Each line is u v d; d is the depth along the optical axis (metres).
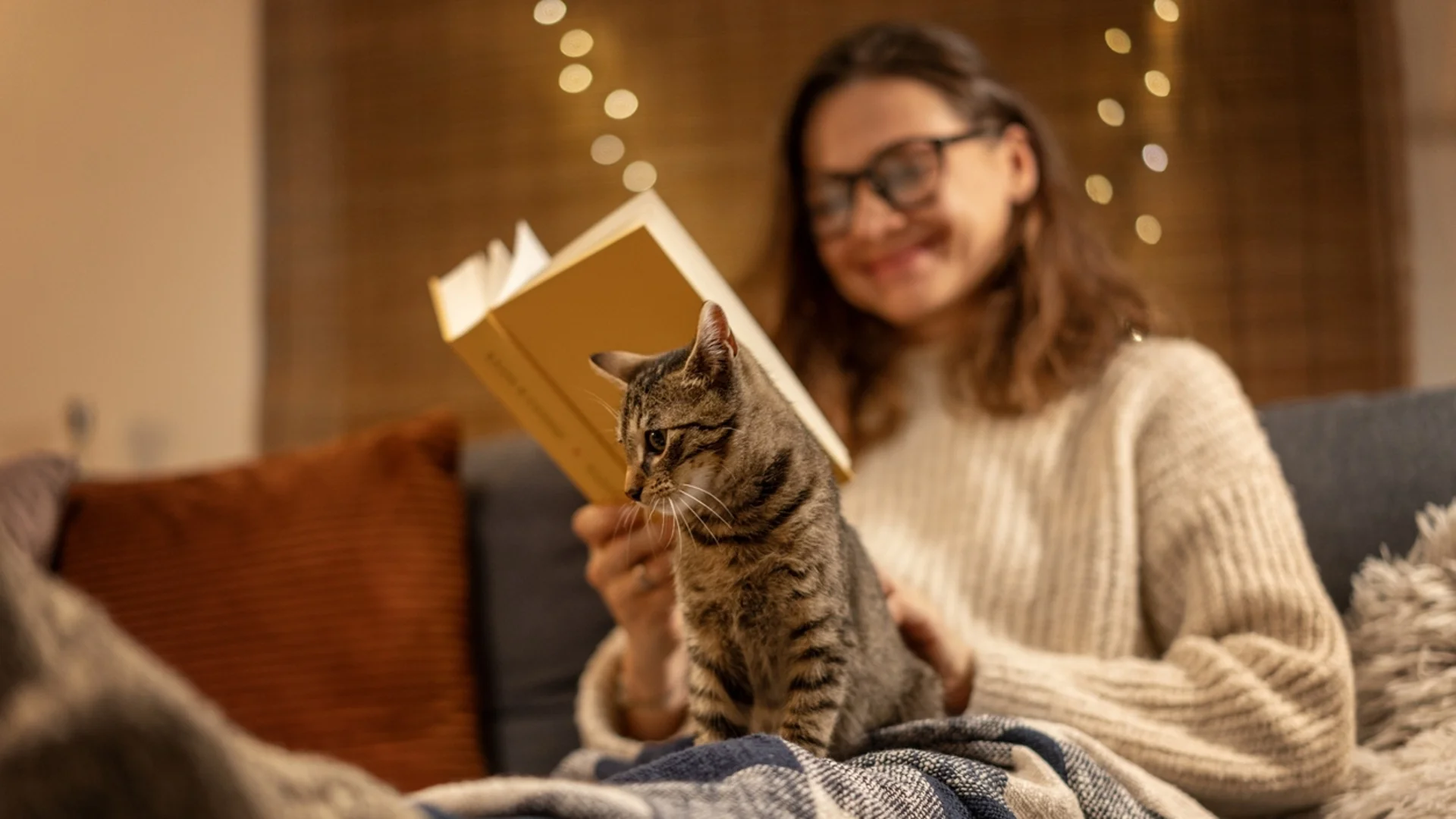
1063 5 2.51
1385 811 1.05
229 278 2.82
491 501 1.99
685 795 0.71
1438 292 2.35
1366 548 1.48
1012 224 1.75
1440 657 1.27
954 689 1.29
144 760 0.42
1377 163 2.38
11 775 0.41
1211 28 2.45
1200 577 1.31
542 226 2.70
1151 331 1.73
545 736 1.82
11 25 2.90
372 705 1.77
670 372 1.05
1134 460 1.49
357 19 2.84
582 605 1.89
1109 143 2.46
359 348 2.75
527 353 1.12
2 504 1.88
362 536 1.86
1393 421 1.57
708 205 2.62
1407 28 2.40
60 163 2.90
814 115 1.72
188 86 2.88
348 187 2.80
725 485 1.01
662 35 2.69
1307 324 2.37
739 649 1.04
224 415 2.78
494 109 2.76
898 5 2.59
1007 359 1.65
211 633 1.82
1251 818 1.20
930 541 1.53
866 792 0.80
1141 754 1.14
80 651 0.45
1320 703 1.14
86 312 2.86
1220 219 2.41
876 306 1.69
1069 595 1.40
